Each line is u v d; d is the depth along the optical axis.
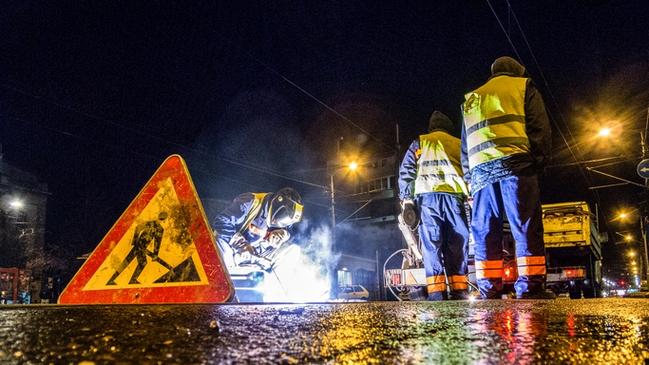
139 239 3.68
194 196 3.60
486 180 4.71
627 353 1.14
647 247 21.11
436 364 0.93
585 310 2.28
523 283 4.48
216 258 3.45
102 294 3.66
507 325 1.62
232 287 3.38
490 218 4.83
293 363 0.90
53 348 0.95
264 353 0.99
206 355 0.93
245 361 0.89
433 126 6.27
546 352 1.09
